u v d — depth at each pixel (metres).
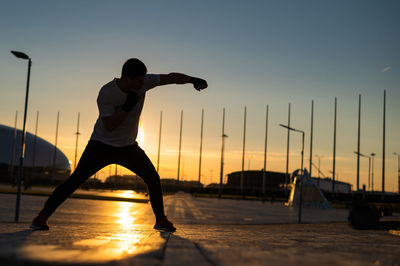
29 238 2.36
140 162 4.10
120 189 103.06
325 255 1.97
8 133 117.19
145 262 1.54
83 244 2.12
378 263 1.72
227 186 142.50
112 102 3.66
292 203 63.50
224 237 3.30
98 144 3.91
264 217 30.72
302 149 34.38
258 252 2.01
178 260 1.63
